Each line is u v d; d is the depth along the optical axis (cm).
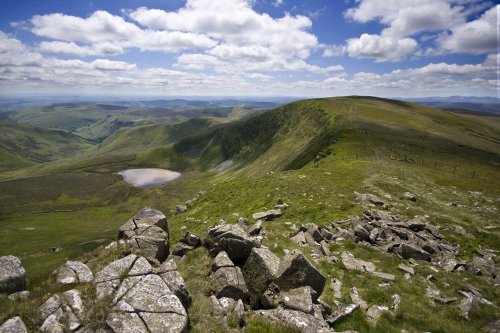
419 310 1727
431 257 2616
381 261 2406
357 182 5531
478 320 1688
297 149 17350
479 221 3906
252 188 5447
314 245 2616
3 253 11475
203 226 4075
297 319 1342
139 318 1147
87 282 1388
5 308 1195
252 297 1627
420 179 6494
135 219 2328
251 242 1912
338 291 1875
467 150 13588
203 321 1292
